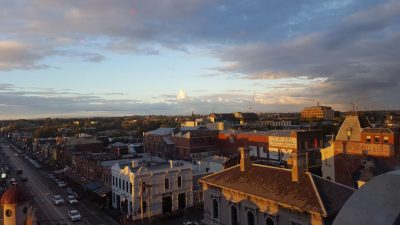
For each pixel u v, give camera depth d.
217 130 119.19
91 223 56.81
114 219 59.06
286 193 33.03
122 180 62.69
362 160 51.88
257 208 35.25
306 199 30.78
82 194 79.62
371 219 9.43
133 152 119.56
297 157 34.03
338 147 66.44
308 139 90.19
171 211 60.94
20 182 96.94
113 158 84.81
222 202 40.53
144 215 58.38
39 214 62.41
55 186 91.44
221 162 74.12
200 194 65.62
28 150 198.25
